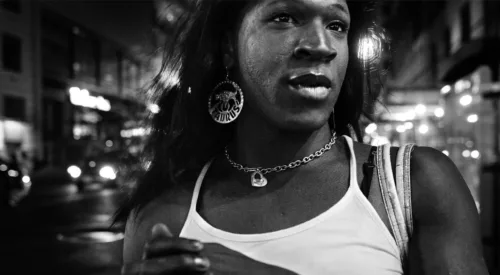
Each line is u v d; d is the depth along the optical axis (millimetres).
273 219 959
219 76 1201
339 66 984
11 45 25141
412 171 944
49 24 28734
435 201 906
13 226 8914
